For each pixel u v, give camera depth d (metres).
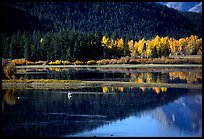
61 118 53.59
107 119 53.06
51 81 93.56
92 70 133.50
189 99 67.75
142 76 105.69
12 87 88.62
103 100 68.19
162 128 48.09
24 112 57.31
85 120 52.62
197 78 96.62
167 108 60.03
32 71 130.00
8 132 46.47
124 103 65.12
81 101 67.31
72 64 163.12
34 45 169.50
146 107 61.28
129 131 47.19
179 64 149.00
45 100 68.69
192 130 48.09
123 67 146.88
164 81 91.88
